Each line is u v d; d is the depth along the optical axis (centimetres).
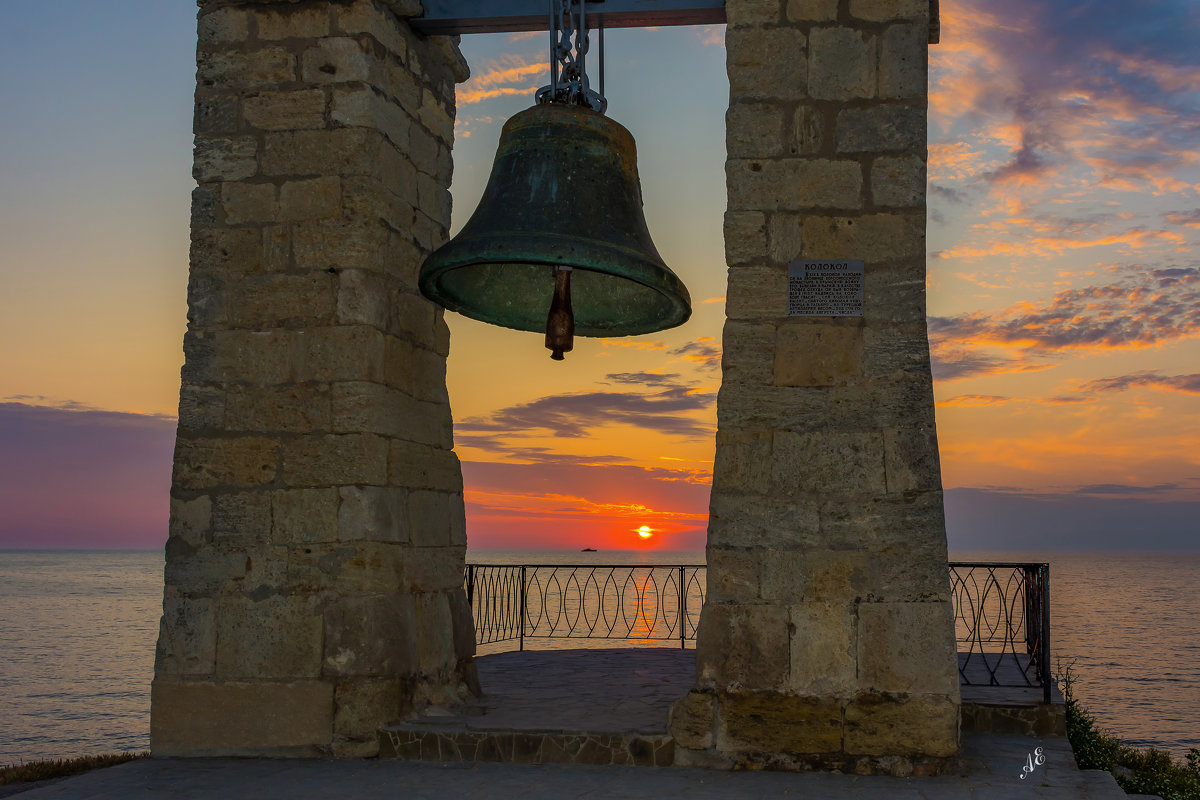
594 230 511
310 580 618
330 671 607
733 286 613
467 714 658
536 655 1020
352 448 623
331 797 509
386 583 627
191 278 654
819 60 619
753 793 519
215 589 626
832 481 593
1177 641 11219
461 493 764
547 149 532
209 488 636
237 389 641
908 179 607
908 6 617
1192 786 962
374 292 643
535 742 595
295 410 633
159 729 618
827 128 616
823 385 602
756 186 616
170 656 624
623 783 541
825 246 609
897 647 575
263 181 654
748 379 606
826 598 584
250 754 607
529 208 517
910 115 611
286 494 627
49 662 8150
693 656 1009
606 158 536
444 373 752
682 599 1116
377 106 658
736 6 627
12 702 5903
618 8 652
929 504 584
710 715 582
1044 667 675
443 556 721
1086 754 831
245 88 663
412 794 515
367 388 629
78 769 706
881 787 532
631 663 954
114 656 8625
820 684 577
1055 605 18350
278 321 642
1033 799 505
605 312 620
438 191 755
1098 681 7481
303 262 643
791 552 591
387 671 616
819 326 605
